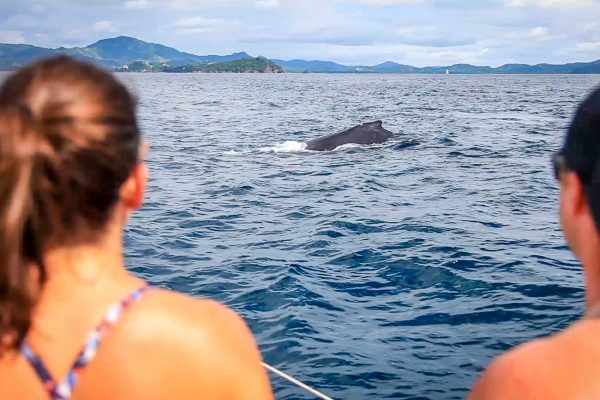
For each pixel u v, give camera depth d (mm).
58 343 1754
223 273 8992
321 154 22219
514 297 7938
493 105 54375
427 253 9828
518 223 12008
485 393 1689
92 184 1740
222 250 10180
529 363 1646
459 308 7633
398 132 29531
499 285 8375
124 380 1733
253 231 11430
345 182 16562
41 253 1737
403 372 6047
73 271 1780
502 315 7410
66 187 1707
